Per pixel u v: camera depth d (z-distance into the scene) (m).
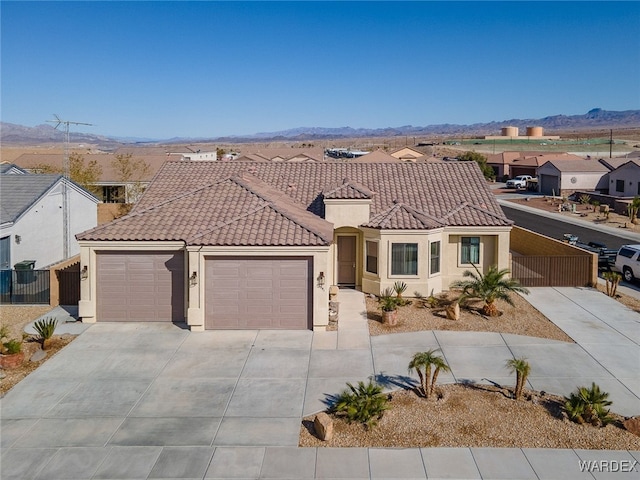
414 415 12.23
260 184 26.14
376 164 28.81
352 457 10.71
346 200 22.83
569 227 42.47
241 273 18.41
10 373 14.91
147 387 14.07
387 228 22.02
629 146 122.38
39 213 27.77
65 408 12.92
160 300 19.28
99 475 10.21
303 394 13.59
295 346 16.92
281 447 11.13
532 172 79.62
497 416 12.15
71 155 53.69
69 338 17.56
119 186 50.97
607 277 22.56
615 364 15.26
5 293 21.61
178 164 29.20
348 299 22.12
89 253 18.92
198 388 14.00
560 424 11.80
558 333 17.88
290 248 18.08
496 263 23.28
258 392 13.73
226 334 18.08
